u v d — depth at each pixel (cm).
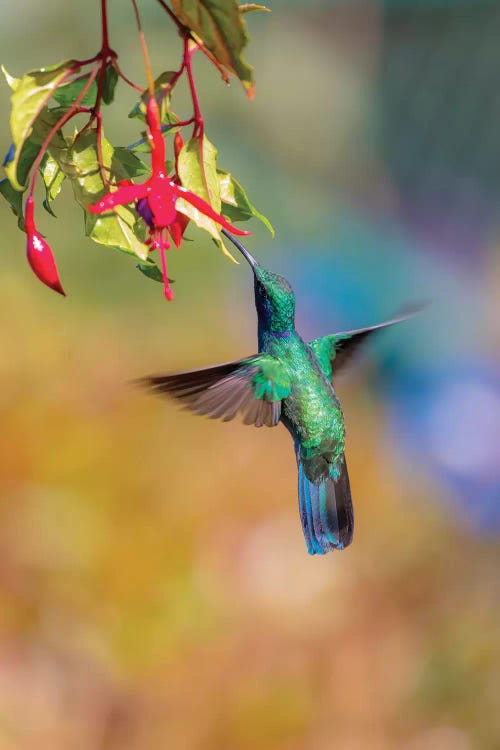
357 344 588
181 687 955
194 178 373
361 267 1884
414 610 1070
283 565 1110
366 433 1424
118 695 941
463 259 1989
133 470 1155
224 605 1043
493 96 2178
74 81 363
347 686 982
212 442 1255
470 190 2153
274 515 1184
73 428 1174
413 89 2223
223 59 355
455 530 1176
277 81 2181
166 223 354
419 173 2195
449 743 923
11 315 1345
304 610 1058
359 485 1283
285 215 2003
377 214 2120
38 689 920
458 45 2195
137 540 1069
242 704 949
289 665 995
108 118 1697
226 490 1193
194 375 464
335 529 547
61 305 1461
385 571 1114
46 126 365
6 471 1090
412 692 966
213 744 927
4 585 987
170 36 1927
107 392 1272
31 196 369
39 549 1014
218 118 2080
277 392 528
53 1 1997
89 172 375
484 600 1056
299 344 548
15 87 344
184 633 1004
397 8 2228
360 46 2248
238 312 1623
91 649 963
